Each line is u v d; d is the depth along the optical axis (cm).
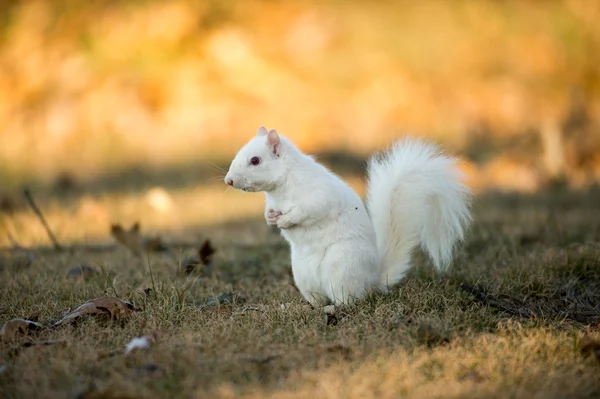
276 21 2409
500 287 766
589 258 852
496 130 2159
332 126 2092
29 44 2303
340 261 729
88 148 1984
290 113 2108
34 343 601
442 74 2356
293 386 514
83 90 2128
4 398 506
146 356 565
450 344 602
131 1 2400
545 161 1753
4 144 2009
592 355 577
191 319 676
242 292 812
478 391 508
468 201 797
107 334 632
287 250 1046
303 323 664
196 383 518
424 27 2536
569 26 2608
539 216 1212
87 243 1110
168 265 938
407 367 545
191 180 1730
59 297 763
